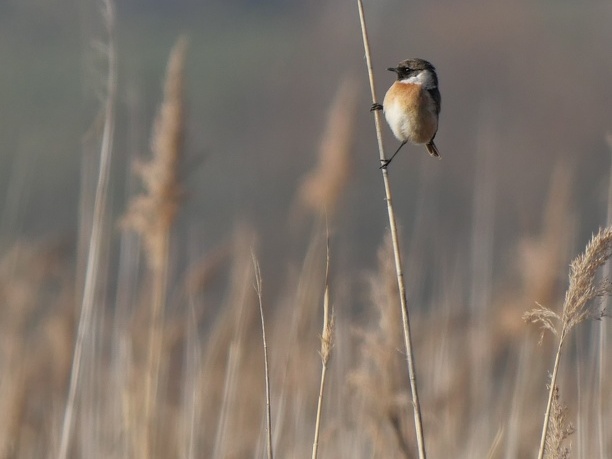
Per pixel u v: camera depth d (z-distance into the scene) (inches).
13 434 496.4
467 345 550.3
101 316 503.2
